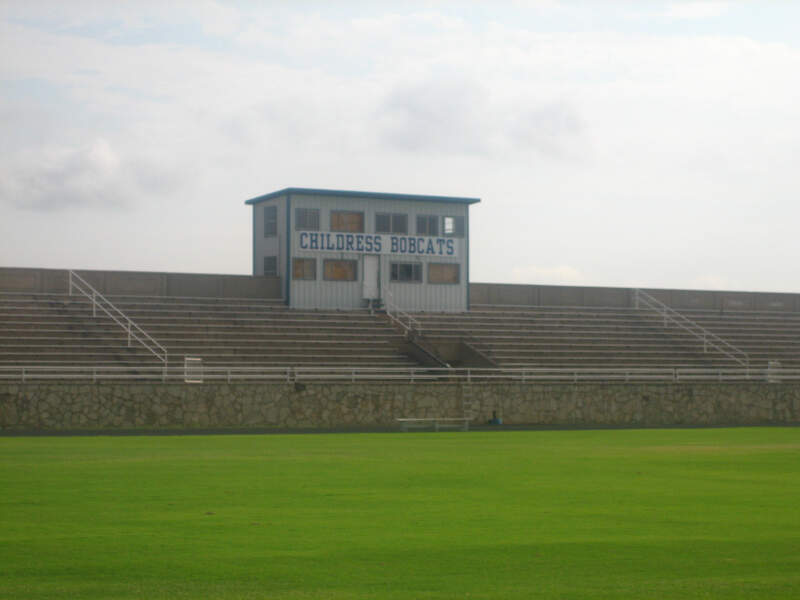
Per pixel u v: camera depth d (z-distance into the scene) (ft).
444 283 199.62
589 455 92.53
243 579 36.83
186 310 175.63
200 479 68.90
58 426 134.00
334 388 147.23
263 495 59.98
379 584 36.11
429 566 39.11
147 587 35.55
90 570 38.27
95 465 79.56
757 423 165.07
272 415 144.05
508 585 35.96
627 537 45.42
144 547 42.75
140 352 158.51
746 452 96.58
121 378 149.79
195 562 39.73
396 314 191.31
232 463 81.87
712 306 223.92
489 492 62.03
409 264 196.95
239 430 136.46
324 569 38.55
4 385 131.85
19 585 35.81
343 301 191.52
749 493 61.67
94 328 162.50
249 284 187.42
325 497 59.16
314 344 172.35
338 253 191.42
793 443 111.34
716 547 43.04
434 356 172.14
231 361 162.30
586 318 206.08
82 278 174.81
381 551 42.04
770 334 213.05
